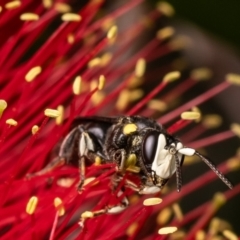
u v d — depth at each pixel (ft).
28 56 0.26
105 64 0.24
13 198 0.21
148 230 0.23
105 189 0.20
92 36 0.25
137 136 0.18
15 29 0.24
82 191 0.19
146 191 0.18
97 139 0.19
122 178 0.19
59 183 0.20
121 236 0.21
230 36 0.26
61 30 0.22
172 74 0.22
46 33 0.26
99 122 0.20
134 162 0.18
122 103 0.24
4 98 0.21
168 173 0.18
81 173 0.19
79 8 0.26
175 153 0.18
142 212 0.19
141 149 0.18
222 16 0.26
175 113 0.24
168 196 0.23
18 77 0.21
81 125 0.20
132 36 0.26
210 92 0.24
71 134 0.20
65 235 0.19
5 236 0.20
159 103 0.25
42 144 0.22
